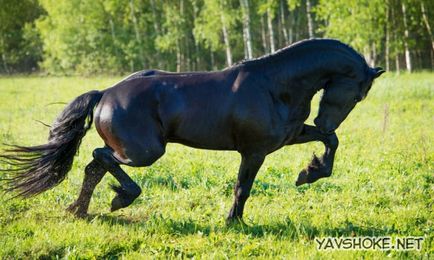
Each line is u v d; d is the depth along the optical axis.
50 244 7.24
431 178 10.87
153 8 52.88
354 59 7.85
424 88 26.58
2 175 10.20
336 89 7.88
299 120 7.96
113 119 7.60
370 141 15.26
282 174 11.25
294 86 7.80
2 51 63.38
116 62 53.97
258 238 7.56
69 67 57.19
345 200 9.52
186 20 55.25
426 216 8.60
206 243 7.34
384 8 39.56
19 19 65.94
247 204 9.30
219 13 45.75
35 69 65.81
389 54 43.00
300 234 7.69
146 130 7.62
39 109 24.17
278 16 57.56
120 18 55.62
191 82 7.73
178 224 8.04
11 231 7.86
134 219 8.56
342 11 38.72
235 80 7.67
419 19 44.31
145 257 6.87
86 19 53.78
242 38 55.62
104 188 10.12
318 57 7.78
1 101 27.56
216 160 12.95
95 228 7.90
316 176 8.27
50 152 7.78
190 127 7.66
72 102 7.91
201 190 10.07
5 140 15.78
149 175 11.05
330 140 8.24
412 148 13.88
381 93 26.11
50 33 56.78
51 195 9.74
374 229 7.96
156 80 7.79
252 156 7.79
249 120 7.57
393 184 10.47
